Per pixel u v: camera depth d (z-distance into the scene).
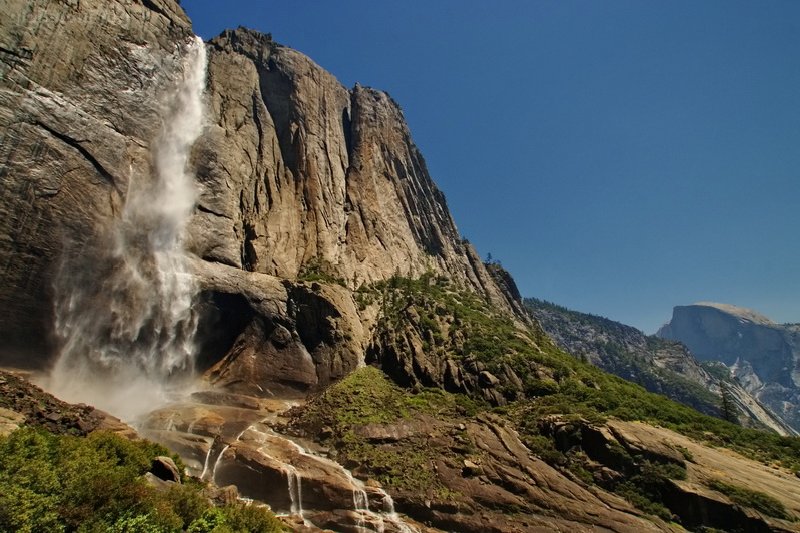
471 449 38.62
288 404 46.72
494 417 44.19
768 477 36.34
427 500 33.03
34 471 17.23
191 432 37.94
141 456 23.73
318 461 36.00
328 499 32.62
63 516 16.56
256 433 39.00
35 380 37.22
